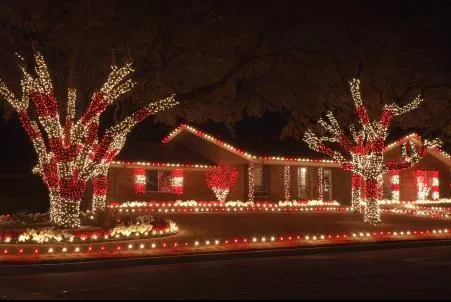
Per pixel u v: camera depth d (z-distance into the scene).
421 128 42.38
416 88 31.80
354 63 29.72
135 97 32.03
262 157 38.50
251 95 33.81
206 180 39.62
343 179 44.25
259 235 23.30
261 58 27.95
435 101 34.59
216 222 28.41
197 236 22.94
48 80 22.47
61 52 26.52
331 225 27.62
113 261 17.41
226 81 28.86
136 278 14.79
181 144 42.56
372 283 13.46
